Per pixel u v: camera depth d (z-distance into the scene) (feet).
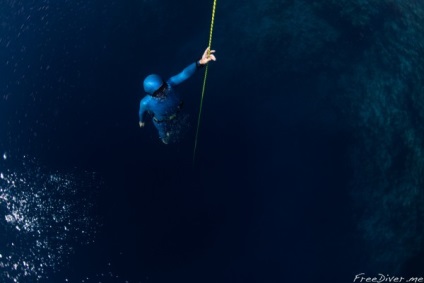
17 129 19.58
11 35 21.84
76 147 19.13
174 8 22.79
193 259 16.94
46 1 22.67
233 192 18.26
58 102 20.08
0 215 17.83
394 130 18.85
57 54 21.29
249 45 21.88
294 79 20.86
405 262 15.93
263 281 16.30
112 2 22.71
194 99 20.12
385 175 18.01
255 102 20.27
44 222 17.70
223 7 23.17
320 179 18.37
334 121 19.71
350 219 17.35
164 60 21.29
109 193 18.29
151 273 16.69
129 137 19.33
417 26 20.61
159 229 17.62
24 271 16.76
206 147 19.12
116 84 20.48
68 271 16.79
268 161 18.86
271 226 17.48
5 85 20.57
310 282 16.15
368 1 22.15
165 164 18.84
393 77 19.97
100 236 17.51
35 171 18.66
